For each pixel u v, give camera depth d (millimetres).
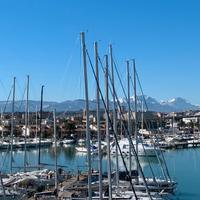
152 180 50250
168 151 125750
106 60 42812
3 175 52000
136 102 56875
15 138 124375
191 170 78312
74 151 120062
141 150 87875
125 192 42719
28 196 42281
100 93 37438
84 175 52312
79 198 39562
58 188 44188
